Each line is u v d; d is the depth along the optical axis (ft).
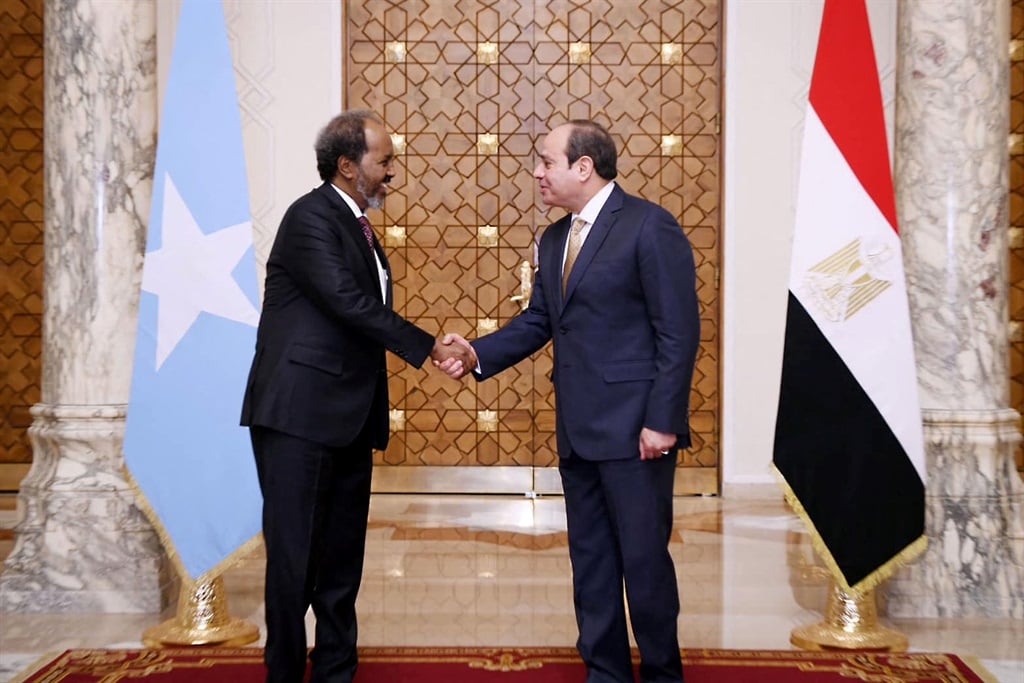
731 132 25.46
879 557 13.94
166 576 16.39
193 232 13.92
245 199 14.03
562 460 11.96
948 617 15.88
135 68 16.40
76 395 16.25
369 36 25.82
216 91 14.07
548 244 12.17
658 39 25.71
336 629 11.98
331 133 11.44
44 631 14.89
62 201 16.29
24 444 26.43
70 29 16.19
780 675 12.93
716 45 25.71
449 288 26.04
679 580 18.03
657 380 11.03
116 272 16.29
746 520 23.13
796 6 25.36
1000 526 16.15
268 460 11.16
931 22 16.29
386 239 26.02
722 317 25.79
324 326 11.22
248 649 13.93
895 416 13.97
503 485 26.14
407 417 26.16
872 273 13.97
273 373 11.14
